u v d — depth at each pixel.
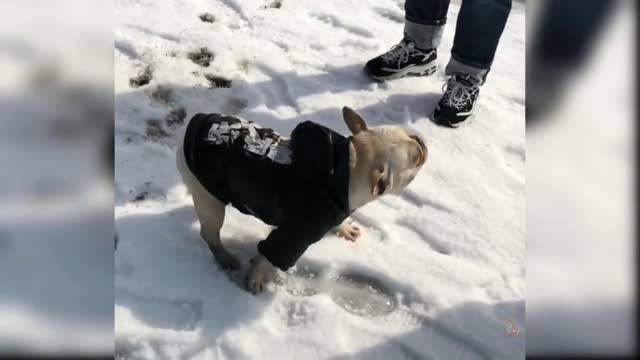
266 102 2.68
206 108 2.60
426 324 1.93
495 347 1.85
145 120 2.51
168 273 1.98
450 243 2.17
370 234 2.19
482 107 2.76
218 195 1.78
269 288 1.97
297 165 1.68
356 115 1.80
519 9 3.46
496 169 2.47
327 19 3.19
